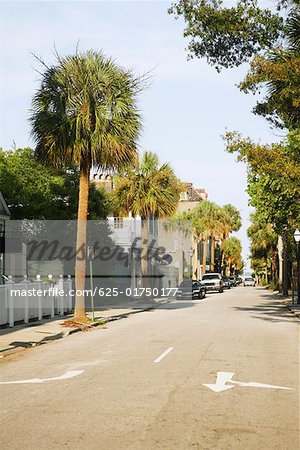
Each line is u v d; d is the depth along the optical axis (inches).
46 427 285.6
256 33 756.6
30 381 424.8
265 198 1280.8
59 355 573.3
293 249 2026.3
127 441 259.0
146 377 425.7
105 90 887.7
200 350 578.9
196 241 2994.6
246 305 1462.8
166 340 673.6
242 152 804.0
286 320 976.9
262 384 403.5
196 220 2901.1
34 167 1338.6
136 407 326.3
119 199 1523.1
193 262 3048.7
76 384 403.5
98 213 1467.8
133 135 897.5
